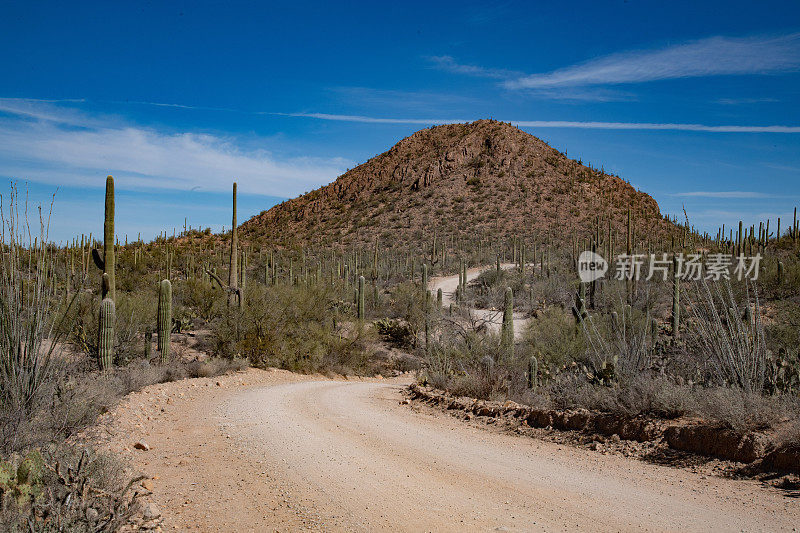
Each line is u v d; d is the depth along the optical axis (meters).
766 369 7.41
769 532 4.21
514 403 9.93
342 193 154.88
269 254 61.41
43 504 4.09
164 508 5.16
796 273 23.06
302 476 6.26
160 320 16.67
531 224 105.25
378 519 4.88
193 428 9.09
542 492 5.49
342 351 23.92
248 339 20.73
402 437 8.28
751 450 5.74
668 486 5.45
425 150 161.75
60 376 7.47
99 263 13.27
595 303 24.23
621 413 7.65
